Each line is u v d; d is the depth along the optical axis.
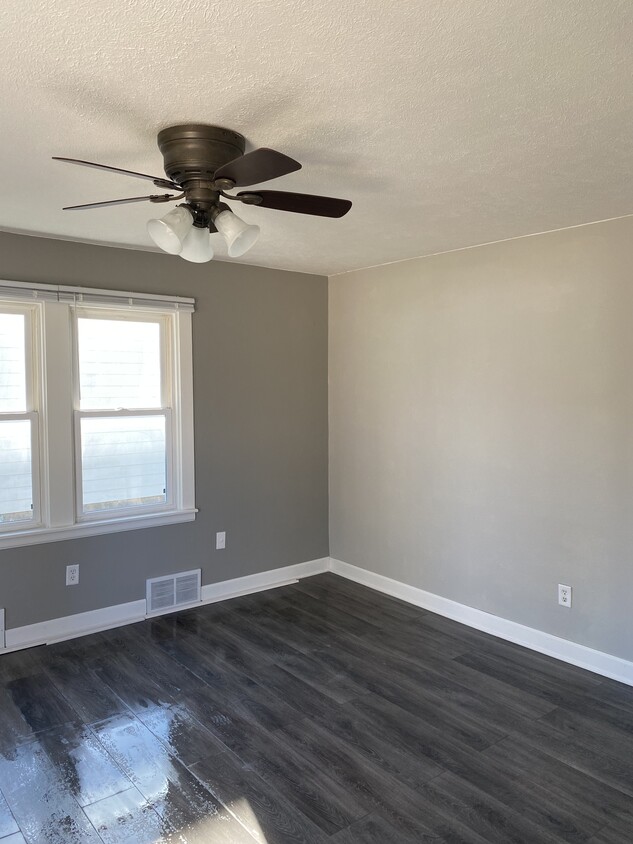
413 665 3.40
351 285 4.64
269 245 3.74
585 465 3.30
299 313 4.68
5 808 2.27
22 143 2.12
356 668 3.37
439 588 4.13
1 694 3.07
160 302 3.94
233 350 4.34
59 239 3.57
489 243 3.68
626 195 2.74
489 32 1.45
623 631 3.20
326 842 2.12
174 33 1.45
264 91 1.75
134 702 3.00
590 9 1.36
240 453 4.42
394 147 2.17
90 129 2.00
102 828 2.17
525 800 2.33
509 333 3.62
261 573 4.60
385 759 2.57
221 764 2.53
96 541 3.82
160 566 4.09
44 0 1.32
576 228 3.28
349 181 2.53
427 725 2.82
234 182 1.88
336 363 4.81
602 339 3.20
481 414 3.79
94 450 3.84
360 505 4.68
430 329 4.07
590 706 2.98
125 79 1.67
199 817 2.23
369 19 1.39
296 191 2.66
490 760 2.57
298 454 4.75
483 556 3.84
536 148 2.19
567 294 3.33
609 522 3.22
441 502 4.07
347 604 4.30
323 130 2.02
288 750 2.62
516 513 3.64
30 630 3.61
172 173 2.04
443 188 2.63
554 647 3.49
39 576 3.63
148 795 2.34
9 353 3.53
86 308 3.75
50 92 1.74
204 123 1.95
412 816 2.24
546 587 3.51
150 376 4.04
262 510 4.57
